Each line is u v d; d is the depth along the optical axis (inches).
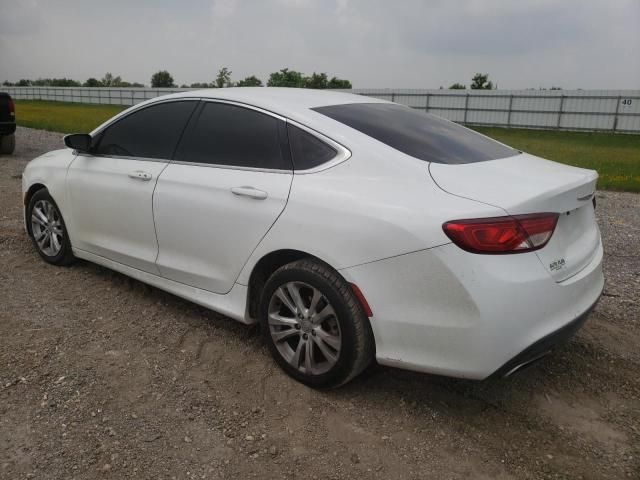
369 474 98.7
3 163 427.5
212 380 126.0
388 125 131.0
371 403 119.8
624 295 182.4
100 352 135.6
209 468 98.3
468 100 1553.9
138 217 153.4
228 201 130.4
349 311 112.2
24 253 203.3
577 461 104.0
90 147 171.8
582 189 114.8
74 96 2333.9
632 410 121.0
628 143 1087.0
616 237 258.1
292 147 126.2
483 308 98.7
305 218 116.1
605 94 1364.4
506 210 99.7
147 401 116.6
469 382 129.4
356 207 110.2
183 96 153.1
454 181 108.7
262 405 117.4
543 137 1231.5
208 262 138.6
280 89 151.5
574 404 122.4
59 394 117.0
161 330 148.5
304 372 123.2
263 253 124.0
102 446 102.0
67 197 177.2
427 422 114.0
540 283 101.7
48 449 100.5
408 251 103.5
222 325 152.7
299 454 103.0
